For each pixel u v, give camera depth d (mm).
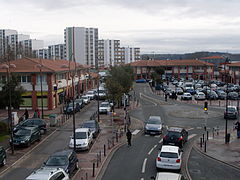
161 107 50562
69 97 55969
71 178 17719
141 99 62406
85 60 168375
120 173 18797
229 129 33312
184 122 37344
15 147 25875
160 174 13445
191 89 72375
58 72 50906
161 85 83750
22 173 19156
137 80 105250
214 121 38156
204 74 112625
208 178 17875
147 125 31016
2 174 19000
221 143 26734
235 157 22328
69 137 29766
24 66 48719
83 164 20719
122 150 24672
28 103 48719
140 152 23938
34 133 27156
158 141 27672
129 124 35375
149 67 113188
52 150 24984
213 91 65562
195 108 49281
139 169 19562
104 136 29922
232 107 40969
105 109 44250
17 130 26984
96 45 173750
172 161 18422
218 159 21812
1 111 47625
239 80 85625
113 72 52969
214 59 134000
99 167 19953
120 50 183250
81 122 37625
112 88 41469
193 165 20562
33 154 23859
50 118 35125
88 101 56062
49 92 48156
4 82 33812
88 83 85250
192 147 25766
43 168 15438
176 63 113812
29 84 48219
